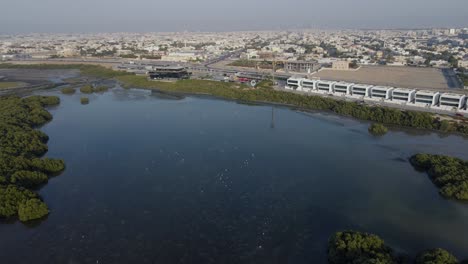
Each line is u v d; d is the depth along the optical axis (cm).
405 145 15050
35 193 11025
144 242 9019
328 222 9656
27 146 14475
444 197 10744
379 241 8044
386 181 11869
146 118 19950
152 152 14725
